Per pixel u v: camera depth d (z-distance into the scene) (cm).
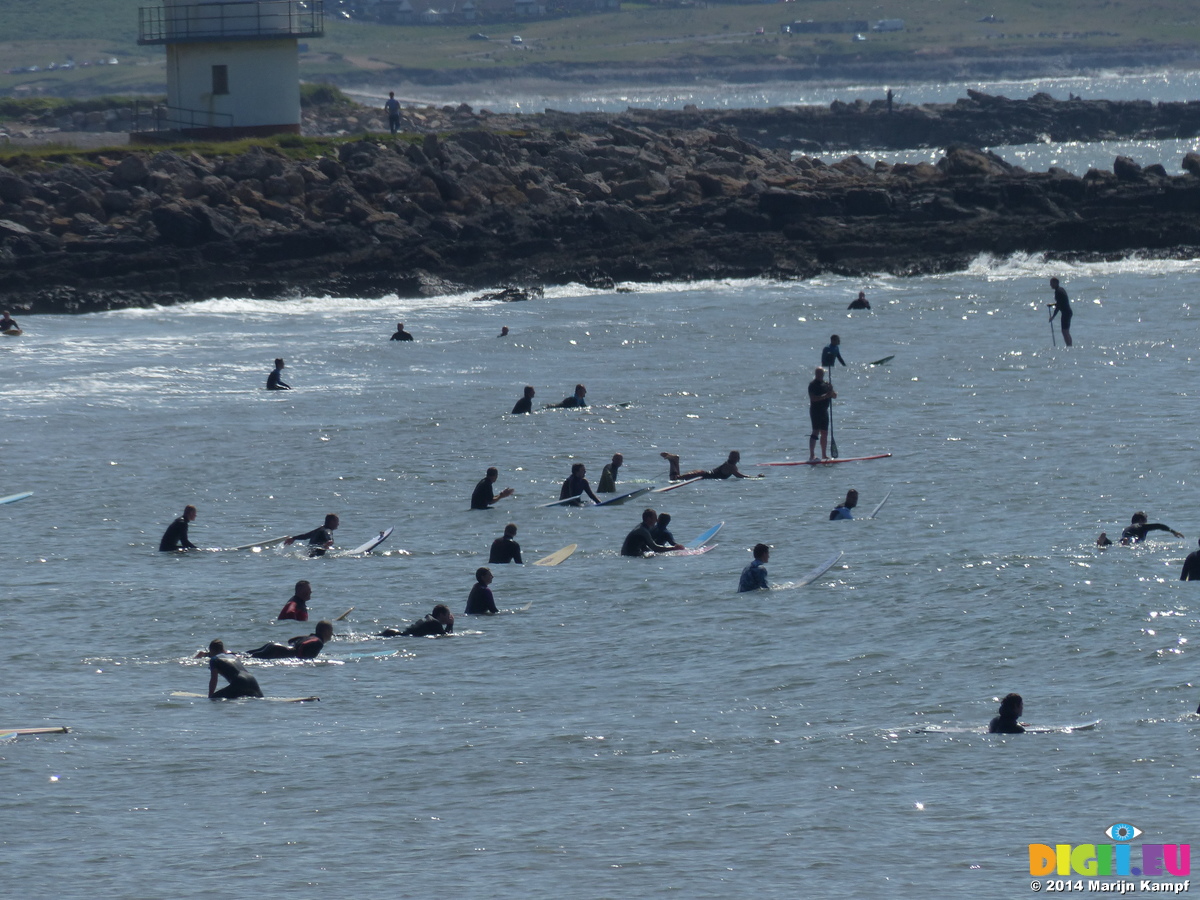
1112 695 7419
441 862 5694
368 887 5491
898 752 6738
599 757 6781
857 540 11019
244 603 9756
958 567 9994
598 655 8494
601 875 5553
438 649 8712
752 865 5612
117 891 5475
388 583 10275
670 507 12481
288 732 7212
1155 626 8500
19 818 6150
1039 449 14062
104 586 10238
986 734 6938
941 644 8400
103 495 13175
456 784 6488
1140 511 11300
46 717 7469
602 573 10381
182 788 6475
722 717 7319
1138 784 6250
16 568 10812
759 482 13250
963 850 5691
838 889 5388
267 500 12975
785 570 10244
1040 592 9269
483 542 11456
